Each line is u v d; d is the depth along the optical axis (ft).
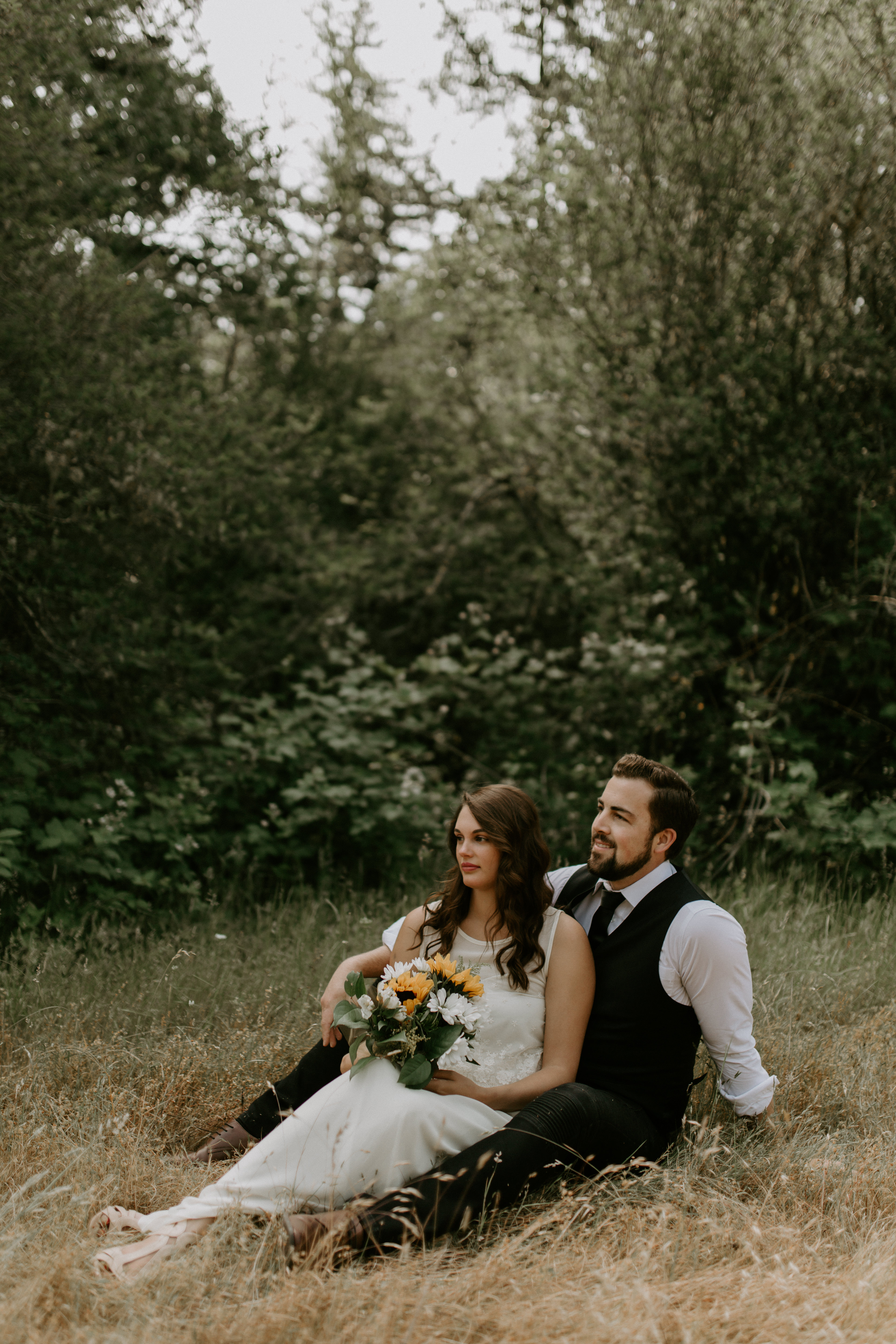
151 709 18.35
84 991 12.26
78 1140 9.04
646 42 20.26
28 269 16.75
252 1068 10.45
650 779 8.77
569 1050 8.51
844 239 19.03
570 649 22.62
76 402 16.72
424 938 9.30
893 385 19.02
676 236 20.29
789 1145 8.91
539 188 22.24
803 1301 6.57
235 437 20.97
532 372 25.43
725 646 19.71
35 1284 6.57
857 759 19.21
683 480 20.15
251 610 22.99
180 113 21.07
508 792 8.82
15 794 15.35
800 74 19.17
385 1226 7.22
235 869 17.51
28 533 16.29
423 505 26.76
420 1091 7.96
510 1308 6.46
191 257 23.56
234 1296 6.74
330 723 19.56
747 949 8.74
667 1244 7.02
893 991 12.82
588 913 9.29
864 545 19.27
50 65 17.25
